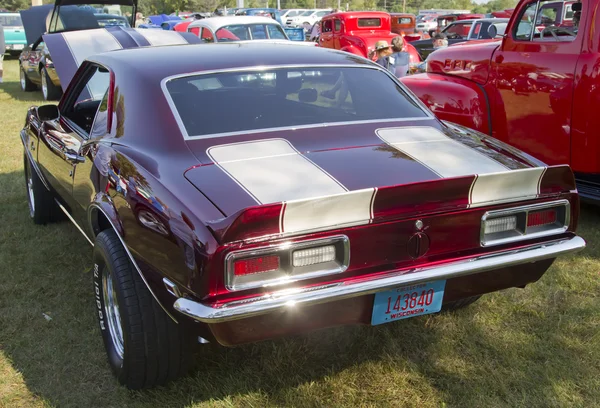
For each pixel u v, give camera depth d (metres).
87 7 9.73
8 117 10.26
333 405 2.71
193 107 2.96
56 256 4.46
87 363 3.09
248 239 2.18
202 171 2.57
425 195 2.40
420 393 2.79
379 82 3.48
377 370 2.96
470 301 3.44
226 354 3.05
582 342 3.20
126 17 10.16
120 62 3.38
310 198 2.19
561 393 2.77
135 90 3.08
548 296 3.72
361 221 2.32
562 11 4.91
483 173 2.68
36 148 4.54
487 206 2.56
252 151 2.74
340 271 2.32
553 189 2.70
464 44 6.14
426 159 2.79
